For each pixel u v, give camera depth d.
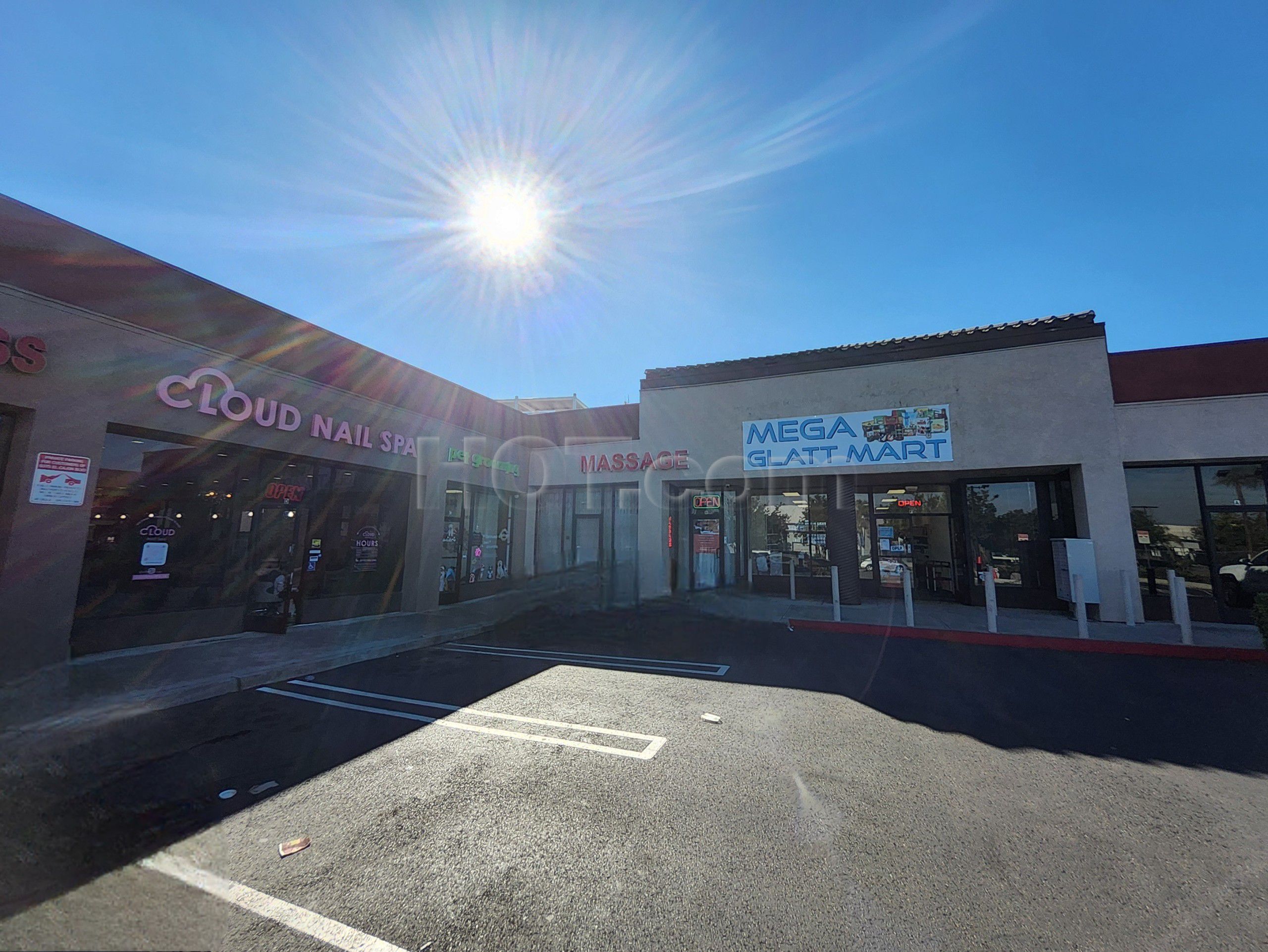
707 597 14.59
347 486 10.99
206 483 8.65
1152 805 3.78
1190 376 10.36
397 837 3.34
